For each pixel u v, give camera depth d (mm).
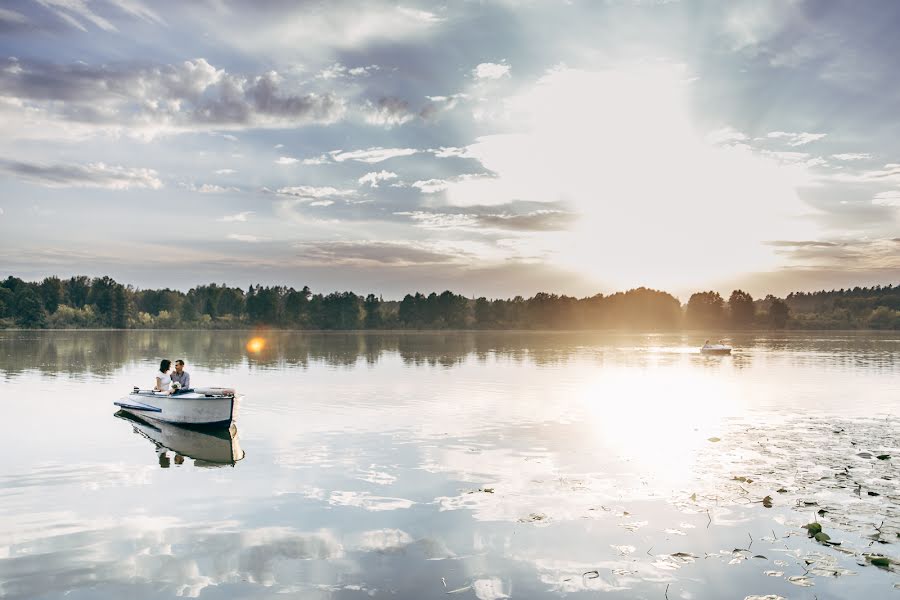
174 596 7676
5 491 12273
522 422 19891
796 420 20328
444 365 44406
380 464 14250
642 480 12688
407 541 9438
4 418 20906
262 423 19828
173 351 59031
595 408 23000
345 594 7703
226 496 11828
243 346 71000
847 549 8984
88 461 14875
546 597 7594
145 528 10117
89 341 79500
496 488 12195
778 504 11031
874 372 39625
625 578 8117
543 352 64062
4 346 64750
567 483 12508
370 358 51656
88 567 8570
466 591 7766
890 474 13016
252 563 8664
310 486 12453
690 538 9461
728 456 14852
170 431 18844
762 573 8227
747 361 51312
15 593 7777
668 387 30312
